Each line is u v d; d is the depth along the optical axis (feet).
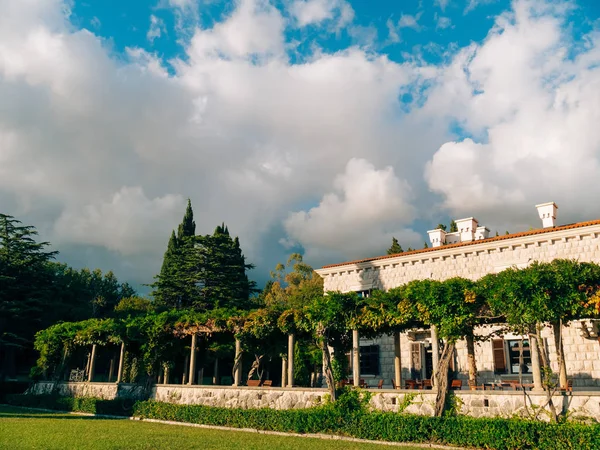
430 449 54.75
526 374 84.33
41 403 109.09
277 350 93.45
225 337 101.19
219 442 58.34
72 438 59.47
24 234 165.68
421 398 61.36
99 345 114.11
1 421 77.82
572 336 81.66
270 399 75.31
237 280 171.53
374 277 107.96
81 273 255.91
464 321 61.00
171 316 95.76
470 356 74.59
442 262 99.66
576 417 51.19
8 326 152.25
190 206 220.64
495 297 57.93
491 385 74.33
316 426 66.33
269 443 57.98
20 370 166.40
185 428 74.43
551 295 55.16
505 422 52.60
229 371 154.92
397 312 66.03
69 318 168.96
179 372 123.85
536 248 89.30
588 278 54.13
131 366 126.31
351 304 71.05
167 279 169.27
